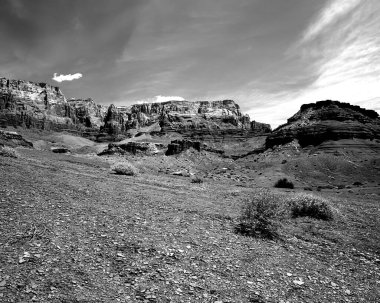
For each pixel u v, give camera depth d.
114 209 13.76
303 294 7.60
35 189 15.54
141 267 7.89
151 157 170.00
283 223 14.91
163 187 25.47
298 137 174.75
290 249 11.16
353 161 132.75
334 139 161.88
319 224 15.31
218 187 32.94
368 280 9.05
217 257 9.30
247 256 9.77
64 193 15.76
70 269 7.23
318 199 17.45
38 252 7.83
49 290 6.16
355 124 172.88
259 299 7.02
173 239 10.42
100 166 43.41
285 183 74.69
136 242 9.61
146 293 6.63
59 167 29.41
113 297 6.29
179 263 8.48
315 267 9.65
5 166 21.72
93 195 16.50
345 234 13.88
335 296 7.71
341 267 9.93
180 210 15.48
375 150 147.88
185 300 6.55
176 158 178.62
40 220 10.38
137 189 21.39
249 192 27.94
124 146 181.88
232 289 7.37
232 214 15.88
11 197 12.90
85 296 6.17
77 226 10.44
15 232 8.88
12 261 7.10
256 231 12.59
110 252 8.61
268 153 172.50
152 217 13.15
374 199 37.38
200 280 7.63
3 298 5.59
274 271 8.85
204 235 11.41
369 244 12.59
